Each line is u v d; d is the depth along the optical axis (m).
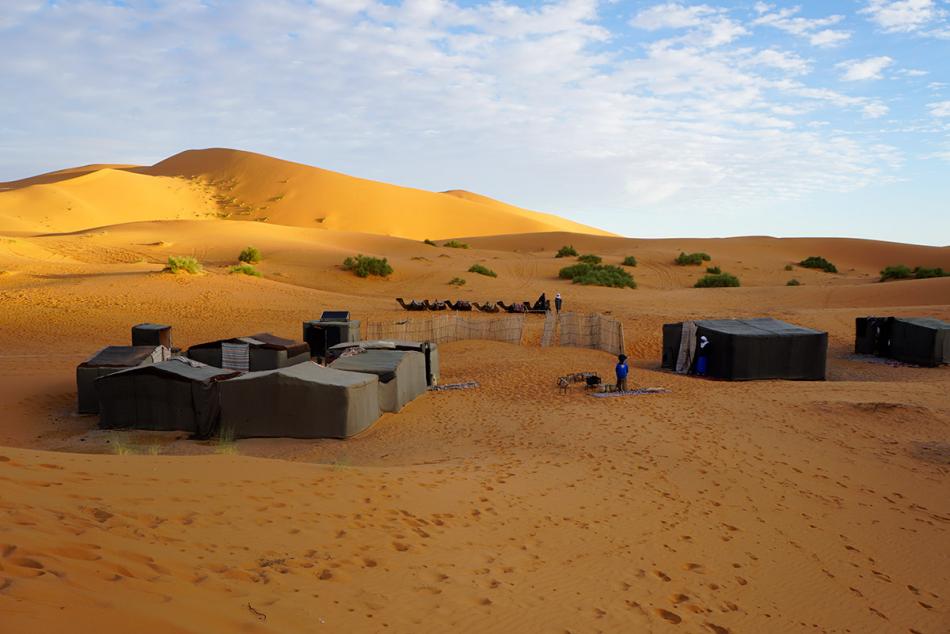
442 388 20.73
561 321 30.58
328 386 14.88
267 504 7.04
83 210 100.69
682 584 7.11
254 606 4.61
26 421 17.25
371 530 7.02
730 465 12.15
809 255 91.19
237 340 22.23
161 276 44.22
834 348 30.39
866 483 11.54
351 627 4.77
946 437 14.88
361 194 132.12
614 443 13.54
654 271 73.06
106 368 17.95
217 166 142.50
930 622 6.91
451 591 5.90
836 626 6.65
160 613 4.00
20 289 38.81
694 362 23.80
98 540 4.88
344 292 51.75
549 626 5.62
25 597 3.61
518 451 13.00
